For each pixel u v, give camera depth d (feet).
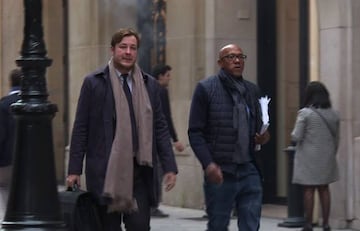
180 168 80.69
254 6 78.59
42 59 42.60
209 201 45.50
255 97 45.93
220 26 77.56
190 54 80.38
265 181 79.10
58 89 107.55
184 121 80.69
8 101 55.01
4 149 55.11
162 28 85.51
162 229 68.23
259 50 78.95
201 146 44.68
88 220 40.40
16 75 55.31
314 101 61.98
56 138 106.73
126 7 90.53
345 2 66.49
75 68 96.07
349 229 66.18
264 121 45.60
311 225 62.54
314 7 69.36
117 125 40.19
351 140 66.18
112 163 39.86
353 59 66.44
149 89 41.55
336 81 66.49
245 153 45.16
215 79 45.34
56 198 41.55
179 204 81.00
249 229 45.34
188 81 80.48
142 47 88.38
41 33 43.14
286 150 67.67
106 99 40.50
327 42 67.41
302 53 72.33
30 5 42.83
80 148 40.70
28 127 42.06
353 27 66.44
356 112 66.44
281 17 78.33
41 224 41.27
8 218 41.83
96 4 92.68
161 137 41.75
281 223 68.33
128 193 39.88
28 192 41.65
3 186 55.42
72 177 40.70
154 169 41.14
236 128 44.93
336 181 63.72
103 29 92.58
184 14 81.30
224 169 44.96
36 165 41.88
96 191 40.24
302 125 61.67
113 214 40.96
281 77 78.43
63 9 105.40
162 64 78.48
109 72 40.93
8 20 114.11
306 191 62.39
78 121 40.75
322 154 61.67
